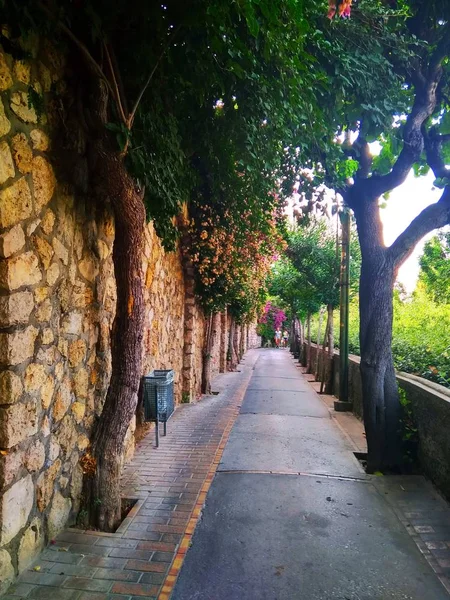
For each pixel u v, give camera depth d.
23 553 2.93
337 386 10.77
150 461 5.32
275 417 8.19
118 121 3.46
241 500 4.30
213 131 5.02
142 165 3.78
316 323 23.58
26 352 2.91
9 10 2.58
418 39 5.21
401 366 6.86
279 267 17.22
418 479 4.91
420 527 3.80
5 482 2.69
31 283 2.97
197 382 10.34
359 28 5.01
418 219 5.47
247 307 15.92
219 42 3.17
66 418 3.53
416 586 2.97
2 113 2.65
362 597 2.84
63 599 2.68
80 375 3.80
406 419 5.30
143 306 3.88
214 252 8.68
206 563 3.20
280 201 7.21
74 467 3.64
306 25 3.06
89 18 3.16
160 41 3.48
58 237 3.37
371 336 5.34
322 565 3.20
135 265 3.73
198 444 6.08
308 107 4.66
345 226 9.82
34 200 3.01
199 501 4.19
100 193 3.95
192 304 9.50
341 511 4.10
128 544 3.35
